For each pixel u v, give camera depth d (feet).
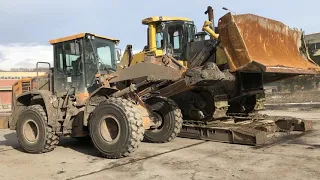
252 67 19.19
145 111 21.48
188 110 25.61
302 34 26.32
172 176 14.83
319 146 20.42
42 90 22.99
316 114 41.32
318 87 83.15
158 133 24.07
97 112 19.33
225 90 24.79
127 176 15.12
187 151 20.34
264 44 22.18
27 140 22.30
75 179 14.99
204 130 24.32
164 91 21.30
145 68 22.30
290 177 13.98
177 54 29.40
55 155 20.90
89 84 22.77
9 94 135.33
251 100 27.94
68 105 21.83
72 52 23.06
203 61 24.48
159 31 30.14
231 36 20.10
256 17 21.91
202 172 15.30
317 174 14.29
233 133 22.41
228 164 16.62
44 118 21.52
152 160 18.16
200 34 29.17
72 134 21.95
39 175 16.07
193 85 20.20
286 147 20.40
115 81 23.18
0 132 36.83
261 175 14.46
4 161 19.86
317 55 96.07
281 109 51.21
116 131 18.98
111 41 24.72
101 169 16.61
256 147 20.79
